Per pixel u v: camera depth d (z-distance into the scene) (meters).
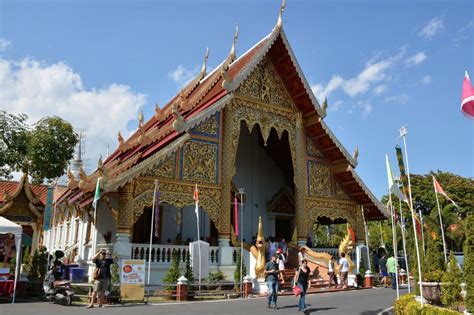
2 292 15.10
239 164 26.97
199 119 18.86
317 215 23.11
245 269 17.73
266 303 14.19
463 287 10.80
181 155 18.69
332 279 20.38
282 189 28.17
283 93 23.44
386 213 24.58
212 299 15.48
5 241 20.41
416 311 9.79
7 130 20.41
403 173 11.80
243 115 21.30
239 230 25.50
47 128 23.11
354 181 24.06
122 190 16.72
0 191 30.09
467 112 9.91
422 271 12.21
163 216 23.11
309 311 12.57
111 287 13.91
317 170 23.81
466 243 9.00
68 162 23.95
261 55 21.36
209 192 19.28
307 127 23.89
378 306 13.86
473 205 53.22
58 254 15.35
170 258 17.72
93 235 19.06
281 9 22.36
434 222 44.41
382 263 24.23
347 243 22.86
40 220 27.19
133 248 16.81
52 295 13.93
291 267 21.58
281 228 27.83
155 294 15.11
